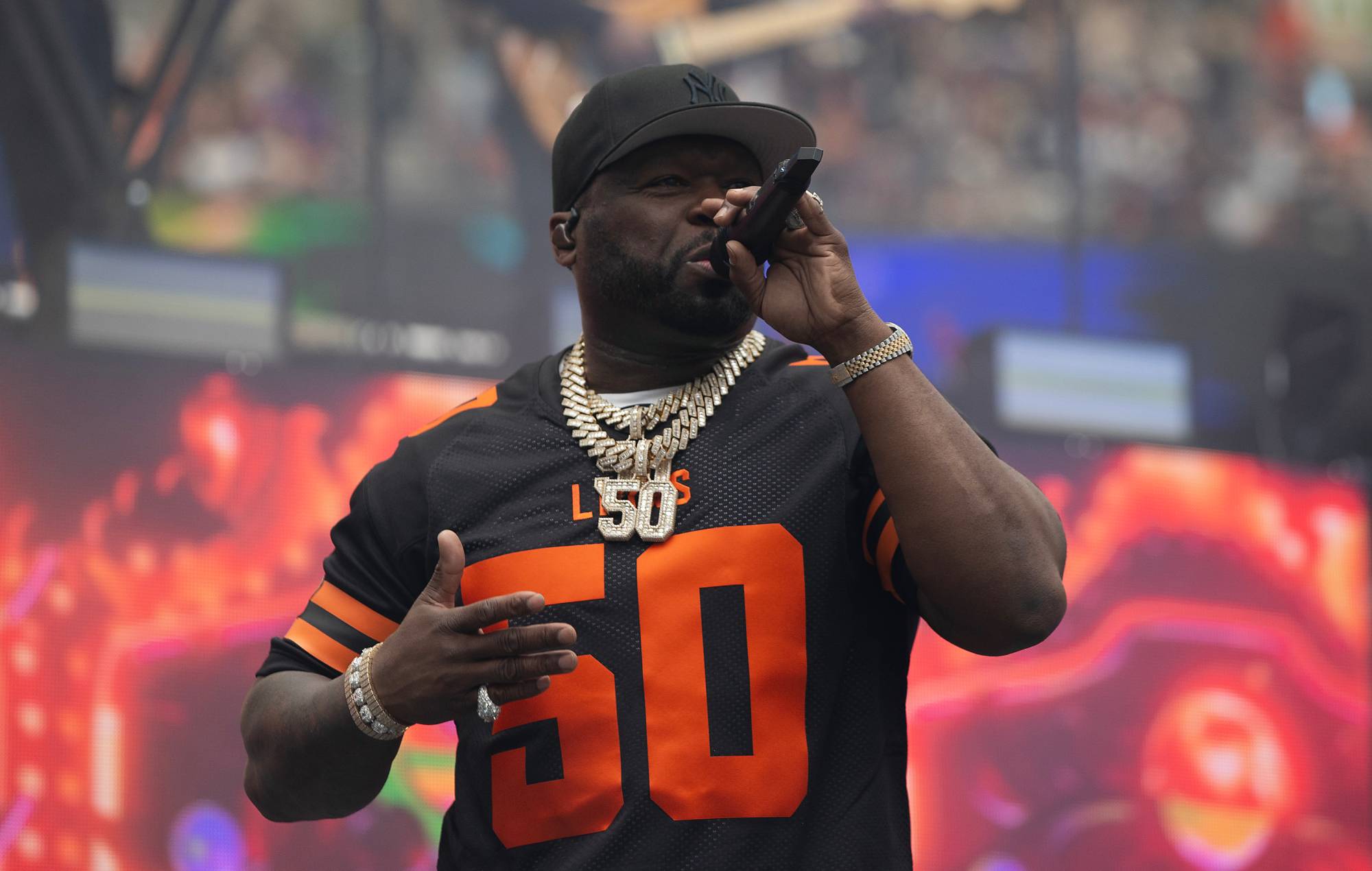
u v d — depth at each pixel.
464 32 10.87
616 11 11.21
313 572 9.41
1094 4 12.16
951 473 1.79
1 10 9.02
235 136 10.15
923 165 11.84
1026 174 11.95
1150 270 11.94
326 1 10.58
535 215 10.83
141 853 8.61
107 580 8.94
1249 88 12.33
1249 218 12.14
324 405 9.72
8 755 8.55
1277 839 10.45
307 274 10.20
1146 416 11.27
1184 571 10.96
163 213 9.84
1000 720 10.20
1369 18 12.46
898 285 11.69
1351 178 12.30
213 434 9.35
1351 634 11.12
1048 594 1.82
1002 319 11.69
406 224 10.52
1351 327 11.93
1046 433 11.08
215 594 9.14
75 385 9.12
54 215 9.32
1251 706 10.72
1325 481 11.43
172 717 8.84
